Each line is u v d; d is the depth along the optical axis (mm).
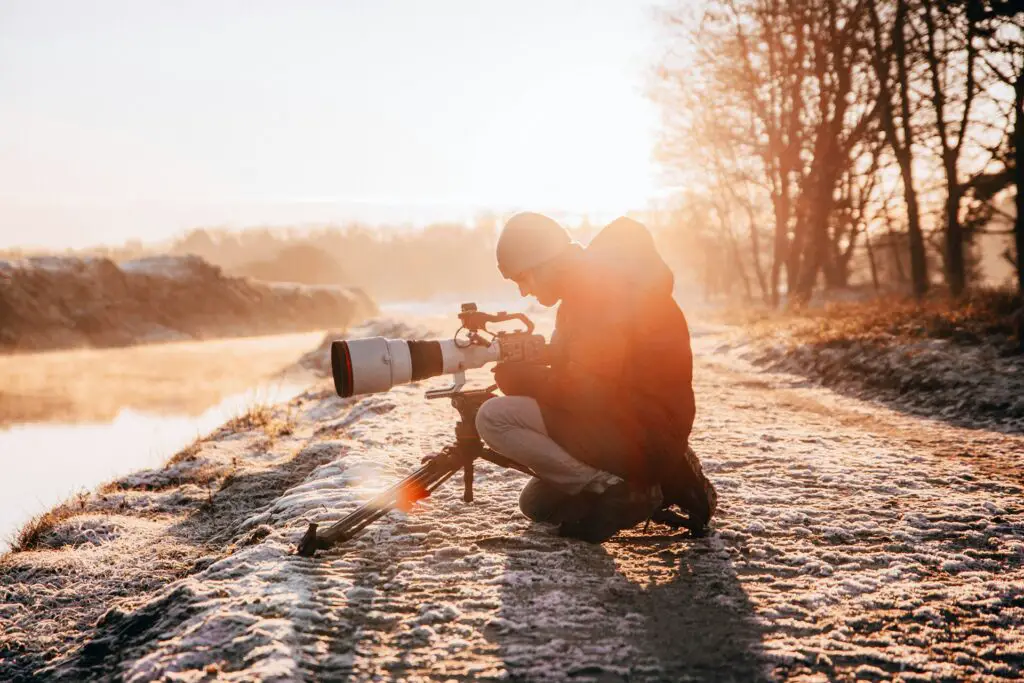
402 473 5164
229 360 24719
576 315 3242
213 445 8039
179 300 42531
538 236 3211
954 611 2992
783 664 2570
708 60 29500
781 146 28969
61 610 3930
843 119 26422
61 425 11680
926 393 8883
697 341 20375
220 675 2410
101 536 5070
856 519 4176
